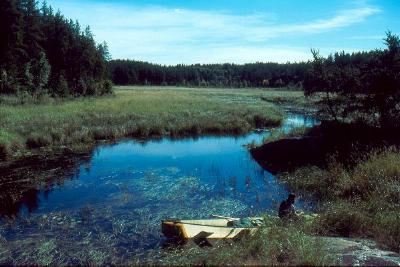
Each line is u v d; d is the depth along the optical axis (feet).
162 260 28.86
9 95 142.92
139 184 53.72
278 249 26.22
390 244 29.40
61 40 203.41
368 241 30.17
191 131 102.42
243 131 104.83
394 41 72.54
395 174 44.19
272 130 106.52
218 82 529.45
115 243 34.27
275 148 72.59
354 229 33.12
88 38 226.99
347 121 90.33
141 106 136.15
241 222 36.29
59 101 150.00
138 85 458.91
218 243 31.37
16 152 73.61
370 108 77.15
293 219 34.71
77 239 35.06
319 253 24.85
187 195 48.96
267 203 45.88
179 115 118.83
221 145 86.43
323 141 69.31
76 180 55.83
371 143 60.85
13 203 45.60
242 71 571.28
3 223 39.06
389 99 74.49
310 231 32.30
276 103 208.85
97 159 70.33
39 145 79.87
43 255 31.60
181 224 33.99
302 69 460.55
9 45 152.25
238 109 137.90
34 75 159.53
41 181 55.21
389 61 72.13
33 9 184.44
